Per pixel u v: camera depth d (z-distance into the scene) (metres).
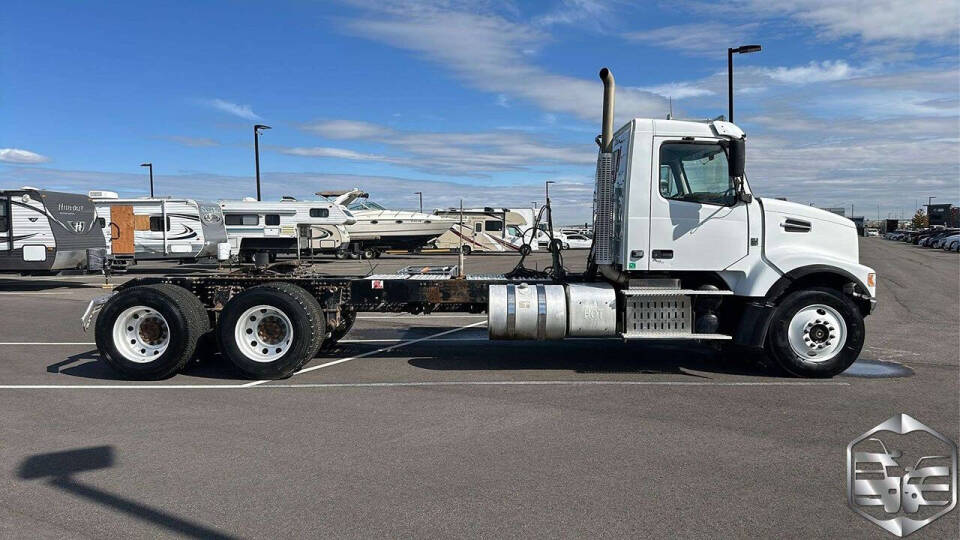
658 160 7.70
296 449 5.20
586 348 9.80
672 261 7.74
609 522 3.90
